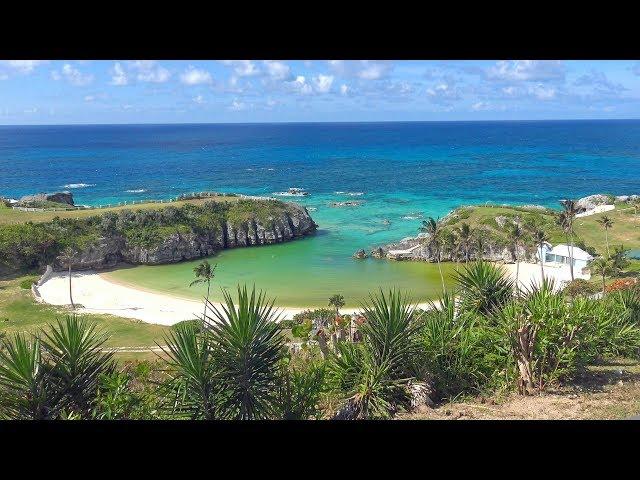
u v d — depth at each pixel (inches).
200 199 3129.9
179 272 2422.5
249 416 420.8
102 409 426.3
